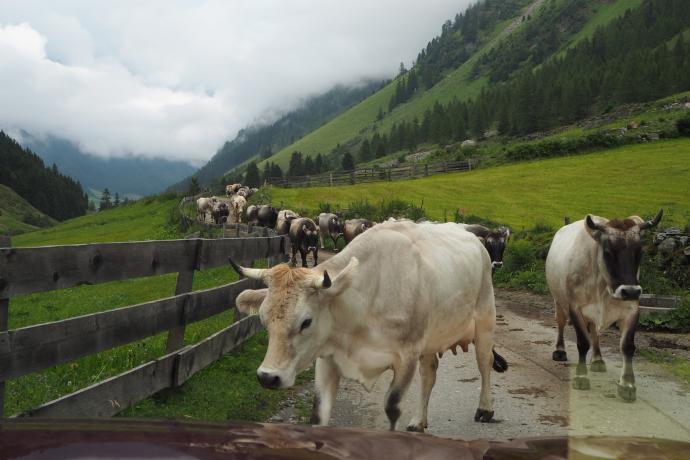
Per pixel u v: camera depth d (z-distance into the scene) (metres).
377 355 3.95
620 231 6.28
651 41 161.25
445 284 4.37
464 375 7.02
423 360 4.73
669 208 33.81
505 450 0.40
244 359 6.64
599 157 56.47
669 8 172.75
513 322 10.86
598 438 0.43
